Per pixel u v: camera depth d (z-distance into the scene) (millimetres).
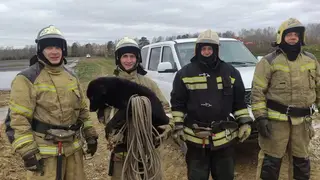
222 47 6688
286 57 3998
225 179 3805
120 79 3240
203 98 3670
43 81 3133
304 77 3967
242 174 5152
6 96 16234
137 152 3111
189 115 3773
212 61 3709
